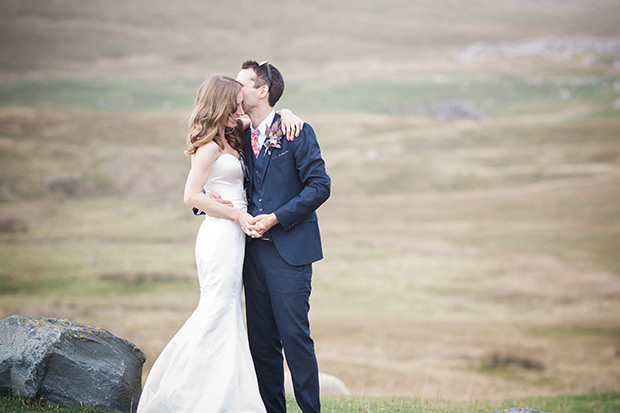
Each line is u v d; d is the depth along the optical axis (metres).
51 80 92.38
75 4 127.81
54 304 28.64
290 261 4.10
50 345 4.19
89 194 54.59
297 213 4.05
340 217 51.06
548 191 57.09
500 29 141.62
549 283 35.50
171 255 39.41
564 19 150.88
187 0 141.75
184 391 3.96
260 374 4.42
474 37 134.38
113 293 31.27
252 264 4.27
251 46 122.19
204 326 4.06
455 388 18.81
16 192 52.56
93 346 4.39
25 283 32.16
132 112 80.69
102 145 66.56
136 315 27.33
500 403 8.73
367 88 94.56
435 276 36.66
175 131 73.75
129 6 133.75
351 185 59.31
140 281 33.53
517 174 62.59
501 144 72.44
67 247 40.25
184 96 89.50
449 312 30.45
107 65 104.62
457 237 45.62
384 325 27.92
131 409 4.43
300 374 4.14
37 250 39.19
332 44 125.94
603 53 116.00
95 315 27.06
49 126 71.56
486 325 28.42
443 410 6.36
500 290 34.16
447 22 145.38
